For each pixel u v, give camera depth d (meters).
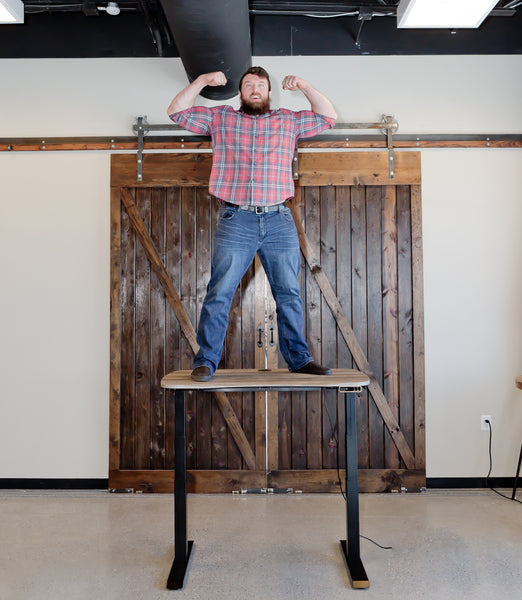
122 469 3.59
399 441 3.59
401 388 3.62
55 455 3.62
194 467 3.60
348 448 2.41
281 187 2.57
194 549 2.65
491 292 3.69
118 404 3.59
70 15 3.76
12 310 3.67
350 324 3.65
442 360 3.66
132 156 3.67
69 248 3.68
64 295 3.67
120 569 2.46
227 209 2.57
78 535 2.85
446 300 3.68
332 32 3.76
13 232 3.70
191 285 3.64
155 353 3.63
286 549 2.65
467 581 2.32
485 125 3.75
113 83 3.74
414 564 2.48
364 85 3.75
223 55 3.07
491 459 3.63
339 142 3.68
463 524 2.97
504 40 3.71
